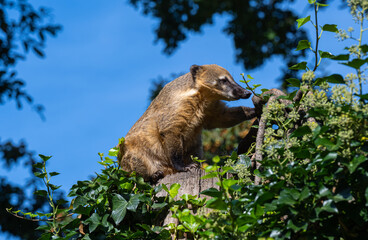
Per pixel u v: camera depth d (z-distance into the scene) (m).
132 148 13.86
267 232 7.43
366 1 7.34
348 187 6.96
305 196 6.82
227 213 8.13
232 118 14.99
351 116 7.10
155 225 9.91
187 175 10.34
